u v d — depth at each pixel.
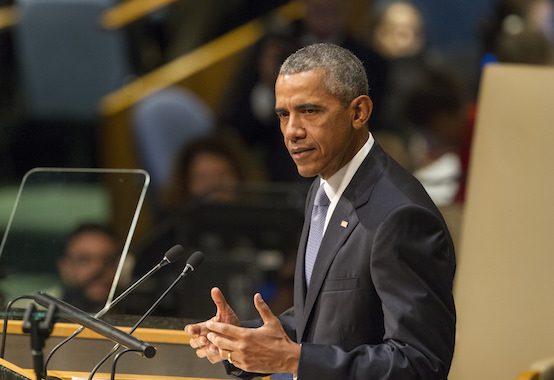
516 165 10.96
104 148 21.75
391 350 7.61
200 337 7.99
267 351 7.55
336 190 8.21
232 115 18.73
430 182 15.14
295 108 7.92
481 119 11.13
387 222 7.81
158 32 22.94
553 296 10.80
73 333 8.65
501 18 16.80
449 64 19.64
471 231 11.12
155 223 17.80
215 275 13.22
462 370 11.06
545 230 10.86
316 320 8.13
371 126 18.19
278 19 21.61
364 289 7.94
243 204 13.96
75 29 23.36
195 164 15.51
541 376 9.67
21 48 23.59
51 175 10.20
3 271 10.06
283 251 13.91
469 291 11.08
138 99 21.44
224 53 21.83
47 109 23.72
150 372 8.83
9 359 8.95
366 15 20.67
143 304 13.25
